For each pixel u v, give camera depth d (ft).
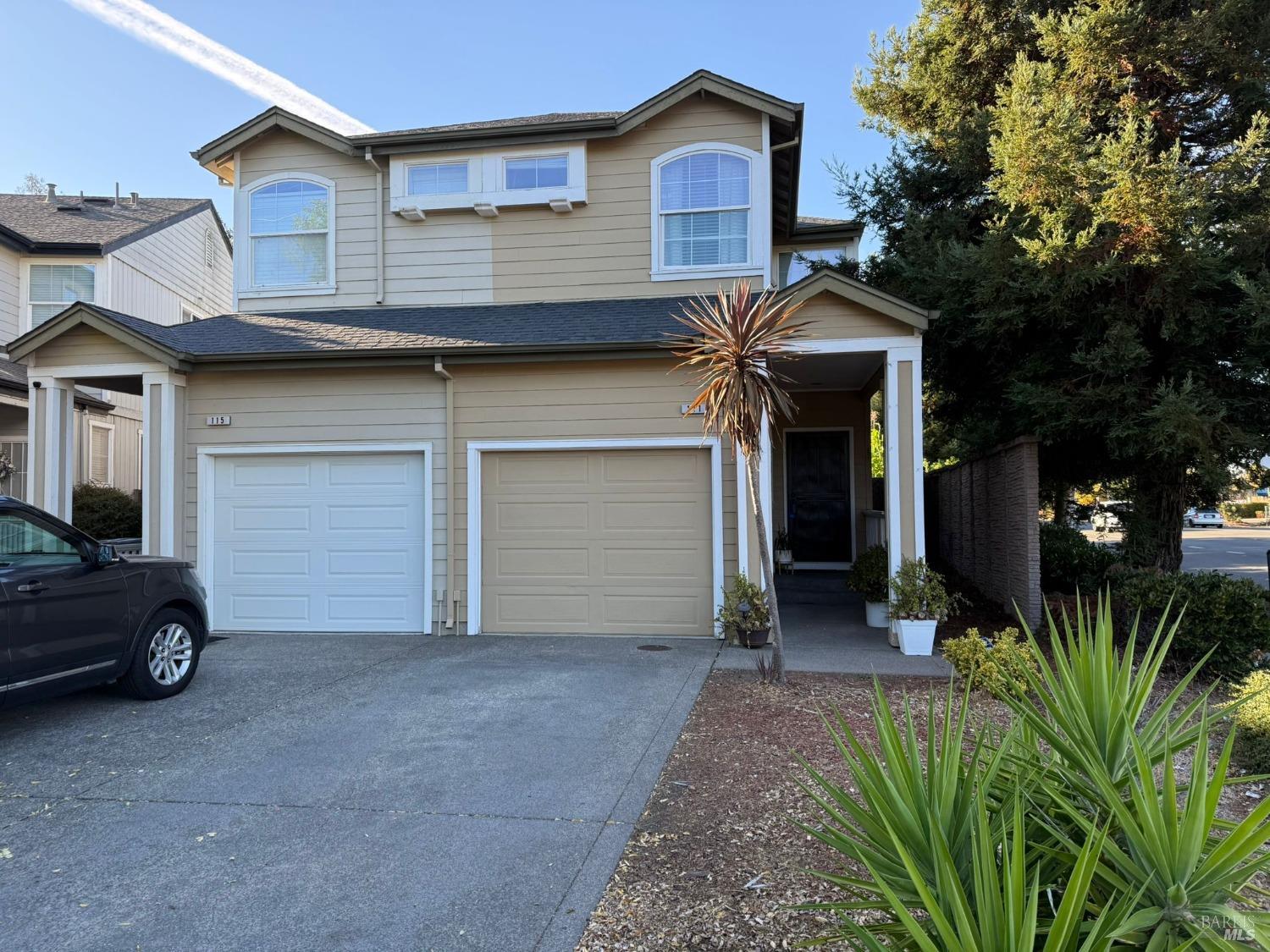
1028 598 28.68
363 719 18.81
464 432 29.91
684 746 16.65
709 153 33.40
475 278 35.04
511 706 19.80
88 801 14.07
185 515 30.91
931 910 5.53
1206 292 28.25
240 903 10.55
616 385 29.12
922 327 26.32
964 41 37.35
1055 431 29.66
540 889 10.77
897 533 26.86
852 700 20.10
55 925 10.07
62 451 30.71
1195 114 31.91
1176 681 21.95
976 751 7.52
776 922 9.75
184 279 58.13
